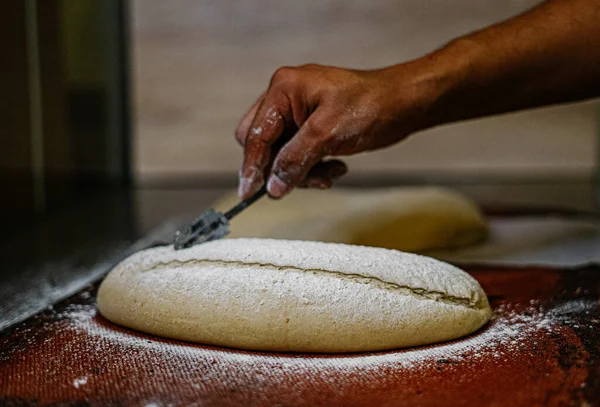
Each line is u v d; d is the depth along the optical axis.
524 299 0.91
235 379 0.67
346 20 2.35
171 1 2.39
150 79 2.46
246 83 2.44
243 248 0.82
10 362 0.72
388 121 0.92
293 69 0.90
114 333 0.81
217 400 0.62
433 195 1.43
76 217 1.79
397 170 2.42
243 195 0.91
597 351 0.71
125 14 2.41
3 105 1.58
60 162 1.96
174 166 2.51
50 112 1.87
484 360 0.70
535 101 1.02
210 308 0.76
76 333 0.81
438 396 0.62
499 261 1.22
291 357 0.73
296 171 0.91
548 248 1.31
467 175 2.39
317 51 2.39
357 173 2.43
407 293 0.77
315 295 0.75
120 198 2.10
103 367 0.70
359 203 1.42
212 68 2.44
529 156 2.37
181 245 0.87
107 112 2.32
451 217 1.32
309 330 0.73
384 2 2.32
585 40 0.97
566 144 2.34
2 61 1.55
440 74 0.93
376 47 2.35
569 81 1.00
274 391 0.64
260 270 0.78
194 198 2.07
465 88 0.95
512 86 0.99
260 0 2.37
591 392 0.61
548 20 0.97
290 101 0.89
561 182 2.26
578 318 0.82
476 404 0.60
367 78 0.90
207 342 0.77
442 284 0.78
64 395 0.64
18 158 1.67
